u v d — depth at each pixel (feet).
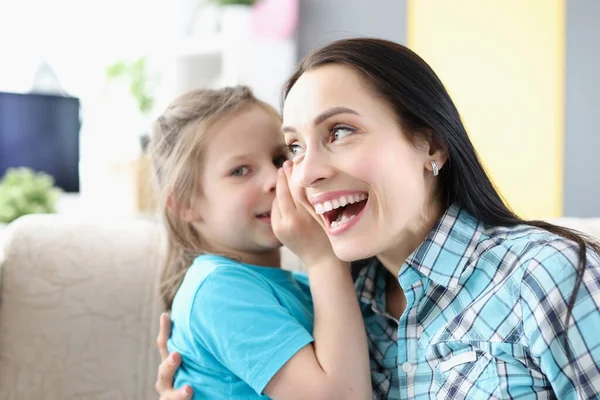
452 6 10.22
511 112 9.84
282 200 3.23
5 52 12.74
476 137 10.18
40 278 4.25
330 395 2.84
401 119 2.78
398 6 10.73
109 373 4.18
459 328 2.83
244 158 3.58
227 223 3.59
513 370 2.66
